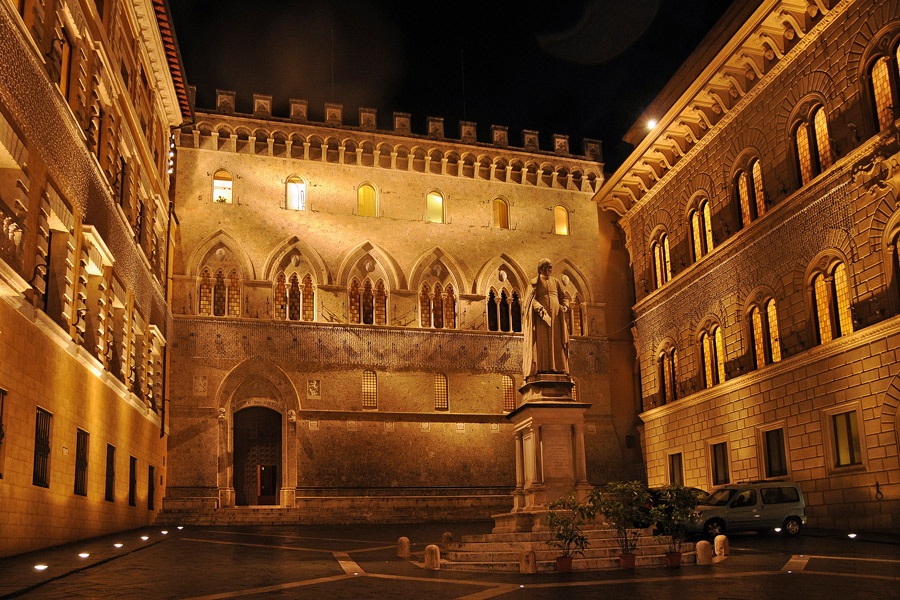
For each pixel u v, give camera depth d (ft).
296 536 119.65
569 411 89.51
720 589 55.77
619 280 202.80
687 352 163.02
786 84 131.13
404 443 179.42
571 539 69.26
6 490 69.92
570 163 204.74
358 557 85.56
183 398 168.14
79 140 90.07
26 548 75.31
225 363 172.14
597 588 57.77
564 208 203.62
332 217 184.55
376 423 178.70
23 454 74.28
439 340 186.50
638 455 194.49
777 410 130.93
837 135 118.21
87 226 92.63
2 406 69.62
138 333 132.57
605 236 204.54
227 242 177.17
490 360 189.37
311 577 65.36
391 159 191.31
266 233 179.73
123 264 116.57
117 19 110.42
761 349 138.31
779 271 131.64
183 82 151.53
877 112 111.55
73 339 89.61
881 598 49.85
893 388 105.50
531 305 94.38
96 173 98.02
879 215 108.88
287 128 184.96
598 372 195.83
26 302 73.51
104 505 104.83
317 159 186.60
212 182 178.81
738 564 72.33
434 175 194.29
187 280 173.06
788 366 127.34
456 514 169.17
